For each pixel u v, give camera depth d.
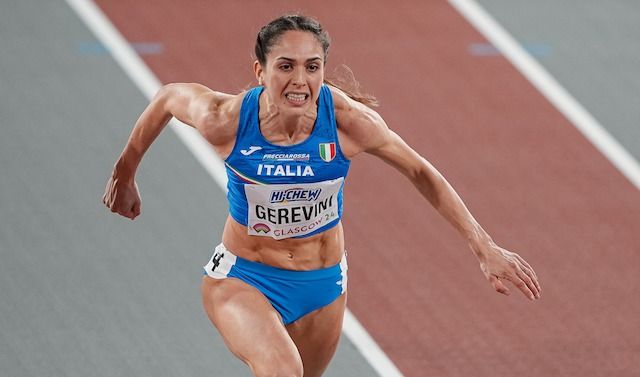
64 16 38.59
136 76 35.66
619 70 37.72
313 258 19.34
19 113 33.44
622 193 31.62
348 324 25.45
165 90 19.12
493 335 25.42
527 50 38.41
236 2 40.09
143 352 24.39
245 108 17.88
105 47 37.03
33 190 30.05
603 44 39.06
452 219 19.12
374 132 18.25
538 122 34.75
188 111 18.59
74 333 24.88
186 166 31.41
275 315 18.89
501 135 33.94
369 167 32.03
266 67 17.44
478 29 39.38
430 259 28.23
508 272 18.81
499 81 36.72
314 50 17.20
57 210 29.31
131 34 37.84
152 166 31.25
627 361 24.69
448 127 34.16
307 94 17.41
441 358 24.48
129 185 20.70
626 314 26.45
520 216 30.28
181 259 27.75
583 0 41.72
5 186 30.09
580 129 34.53
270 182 18.19
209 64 36.41
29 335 24.72
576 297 27.03
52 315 25.44
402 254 28.36
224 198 30.30
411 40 38.47
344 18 39.47
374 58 37.31
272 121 17.86
